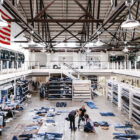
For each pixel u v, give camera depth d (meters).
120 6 4.82
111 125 8.46
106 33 16.95
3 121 8.04
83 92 14.92
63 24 14.71
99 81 21.00
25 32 16.83
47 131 7.61
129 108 9.66
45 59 25.44
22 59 17.16
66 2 11.65
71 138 6.91
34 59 23.45
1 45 11.09
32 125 8.36
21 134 7.19
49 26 15.16
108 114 10.33
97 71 17.69
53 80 15.09
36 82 22.22
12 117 9.58
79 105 12.80
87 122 7.71
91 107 11.91
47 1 11.51
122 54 23.92
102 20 8.25
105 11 12.44
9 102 10.06
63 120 9.19
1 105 9.04
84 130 7.67
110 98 14.66
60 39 19.02
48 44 16.14
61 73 16.78
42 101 14.12
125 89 10.80
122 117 9.82
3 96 10.83
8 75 10.44
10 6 5.04
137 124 8.62
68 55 24.25
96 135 7.22
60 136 6.97
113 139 6.79
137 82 17.83
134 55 21.66
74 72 17.31
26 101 13.95
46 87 16.73
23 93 13.65
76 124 8.67
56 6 12.08
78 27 15.41
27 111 10.91
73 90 14.96
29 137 6.72
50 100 14.57
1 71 11.18
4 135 7.12
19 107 11.30
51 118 9.46
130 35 17.06
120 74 15.93
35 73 17.53
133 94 9.28
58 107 12.06
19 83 13.03
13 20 8.32
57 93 15.02
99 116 9.98
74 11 12.68
